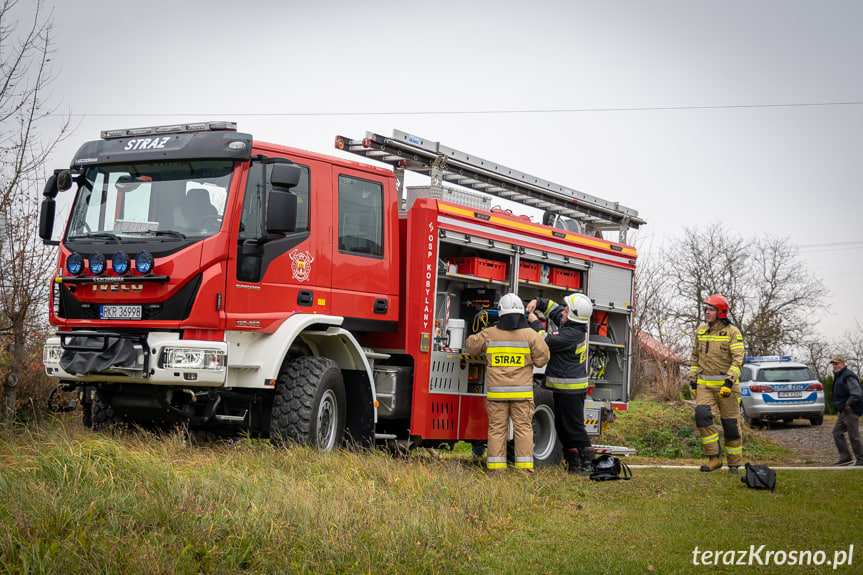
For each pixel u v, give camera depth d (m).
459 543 5.63
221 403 7.98
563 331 10.12
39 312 10.63
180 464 6.60
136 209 7.92
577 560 5.42
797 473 10.41
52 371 7.85
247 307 7.79
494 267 10.29
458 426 9.76
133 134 8.28
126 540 4.63
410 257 9.40
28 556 4.27
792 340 39.84
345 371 8.96
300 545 4.95
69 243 8.01
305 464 7.27
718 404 10.12
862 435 19.14
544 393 10.62
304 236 8.31
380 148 9.36
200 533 4.86
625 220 13.80
